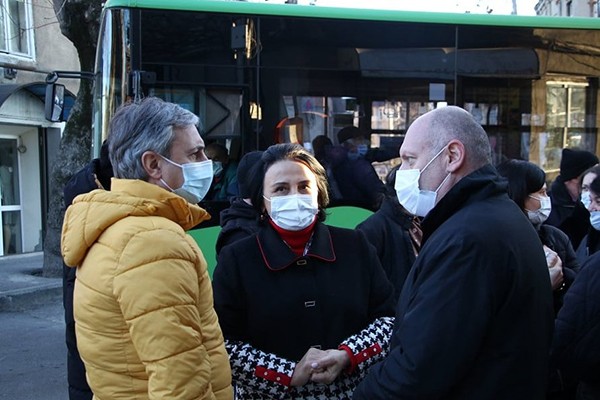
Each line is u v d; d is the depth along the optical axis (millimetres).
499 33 5660
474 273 1725
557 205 4762
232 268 2408
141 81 4938
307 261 2424
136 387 1713
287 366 2295
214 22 5121
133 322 1635
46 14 12570
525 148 5715
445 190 2035
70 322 2969
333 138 5398
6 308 7785
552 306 1902
